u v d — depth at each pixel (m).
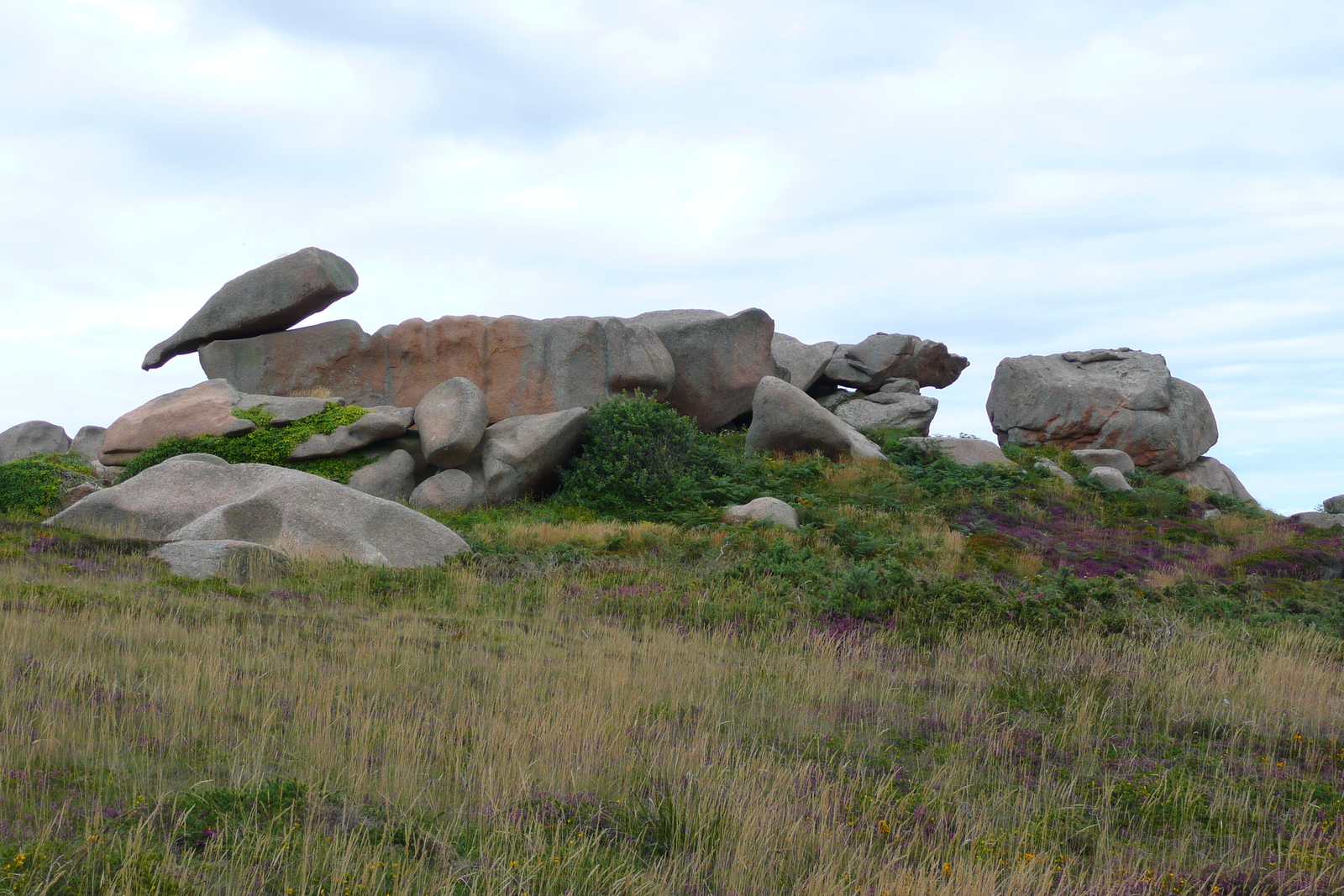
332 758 6.89
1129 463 35.62
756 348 36.47
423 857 5.34
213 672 8.61
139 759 6.59
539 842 5.72
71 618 10.74
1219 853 6.64
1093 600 15.32
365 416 26.69
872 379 41.72
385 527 18.31
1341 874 6.12
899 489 26.50
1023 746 8.87
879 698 10.26
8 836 5.07
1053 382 40.16
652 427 27.33
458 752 7.34
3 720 6.88
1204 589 18.45
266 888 4.91
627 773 7.23
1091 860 6.43
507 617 13.63
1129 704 10.31
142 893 4.58
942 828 6.59
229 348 32.44
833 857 5.93
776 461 29.17
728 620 14.18
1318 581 21.11
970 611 14.12
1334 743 9.09
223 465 19.72
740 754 7.84
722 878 5.59
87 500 18.88
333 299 32.72
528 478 26.22
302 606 13.37
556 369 31.83
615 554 19.03
